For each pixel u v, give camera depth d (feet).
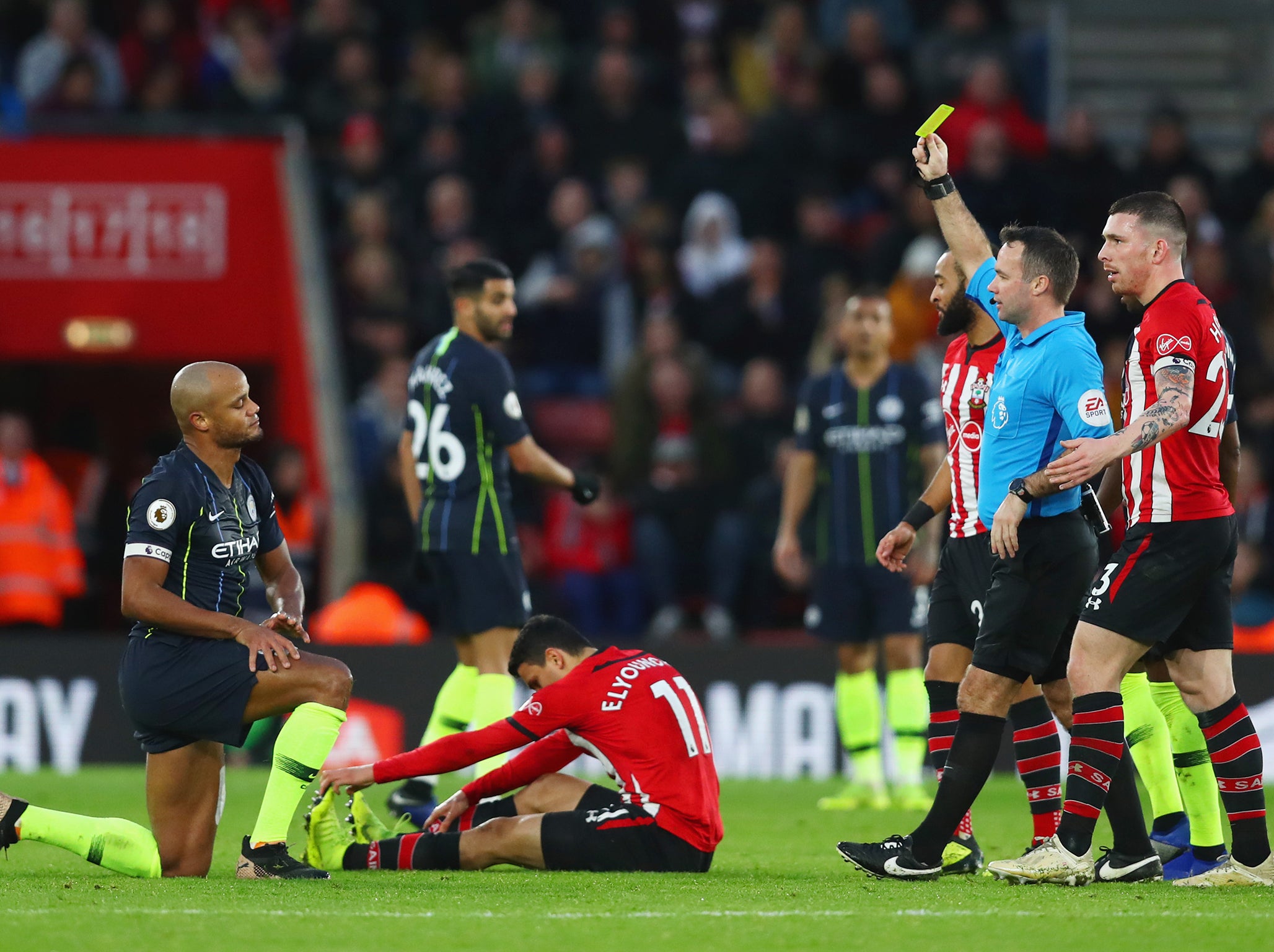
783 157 196.24
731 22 215.10
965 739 65.87
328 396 154.81
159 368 166.50
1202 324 64.85
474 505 90.17
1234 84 232.94
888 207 193.57
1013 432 66.23
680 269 186.29
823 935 52.54
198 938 51.06
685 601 158.10
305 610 143.33
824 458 108.06
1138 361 65.77
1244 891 63.62
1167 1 234.38
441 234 183.73
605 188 193.57
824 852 79.87
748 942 51.29
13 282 153.48
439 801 108.27
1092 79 230.89
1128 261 66.49
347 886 63.26
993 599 65.82
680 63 210.79
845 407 106.83
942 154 71.41
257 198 156.56
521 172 188.75
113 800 102.89
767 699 131.03
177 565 66.69
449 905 58.29
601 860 67.92
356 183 185.88
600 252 178.40
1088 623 65.41
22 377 164.86
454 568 90.02
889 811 103.45
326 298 156.76
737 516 157.07
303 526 144.36
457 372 90.07
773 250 180.96
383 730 128.36
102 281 154.71
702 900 60.18
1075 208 183.83
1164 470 64.69
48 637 130.00
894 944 51.19
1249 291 182.60
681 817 67.82
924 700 106.52
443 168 189.67
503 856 68.69
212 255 156.04
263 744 135.74
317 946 50.01
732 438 165.17
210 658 65.67
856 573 106.32
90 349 154.40
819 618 107.55
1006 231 66.95
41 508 143.74
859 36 206.80
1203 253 178.70
